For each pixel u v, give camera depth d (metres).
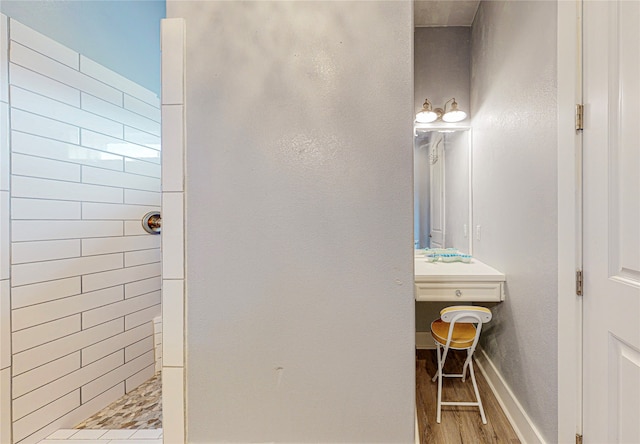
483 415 1.61
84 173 1.64
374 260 1.16
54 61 1.51
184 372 1.19
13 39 1.36
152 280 2.06
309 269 1.17
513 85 1.60
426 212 2.41
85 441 1.41
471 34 2.33
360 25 1.15
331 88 1.15
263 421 1.19
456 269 1.93
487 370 1.99
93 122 1.70
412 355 1.16
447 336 1.66
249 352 1.18
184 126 1.17
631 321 0.91
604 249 1.00
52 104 1.50
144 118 2.02
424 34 2.40
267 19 1.16
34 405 1.42
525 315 1.47
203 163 1.17
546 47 1.27
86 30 1.68
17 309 1.37
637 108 0.88
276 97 1.16
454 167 2.37
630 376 0.91
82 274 1.63
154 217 2.05
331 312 1.17
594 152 1.04
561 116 1.17
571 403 1.13
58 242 1.53
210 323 1.19
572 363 1.12
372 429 1.17
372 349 1.16
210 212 1.18
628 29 0.91
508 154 1.67
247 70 1.16
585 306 1.09
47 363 1.48
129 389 1.89
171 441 1.19
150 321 2.04
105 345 1.75
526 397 1.45
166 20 1.17
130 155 1.92
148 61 2.09
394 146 1.14
